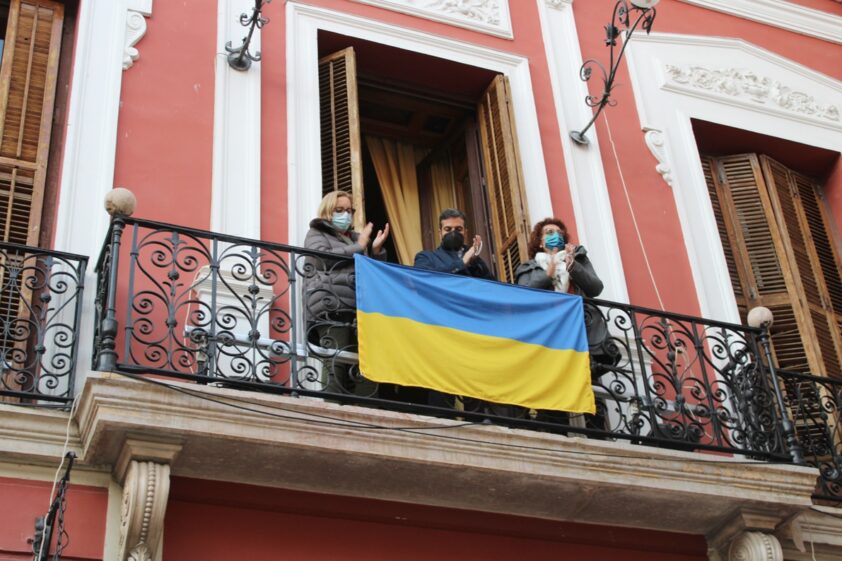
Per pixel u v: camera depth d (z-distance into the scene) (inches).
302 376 302.7
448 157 405.4
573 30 409.1
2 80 328.5
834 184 429.7
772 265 398.0
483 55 388.5
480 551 295.9
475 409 303.4
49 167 321.7
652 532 313.3
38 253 283.0
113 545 263.4
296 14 369.4
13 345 288.8
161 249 313.1
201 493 275.6
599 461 290.4
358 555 283.7
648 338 354.3
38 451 264.1
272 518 281.0
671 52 422.9
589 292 326.0
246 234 325.1
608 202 376.5
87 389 257.9
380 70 382.6
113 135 325.1
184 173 328.2
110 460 268.1
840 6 461.7
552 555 302.0
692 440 306.7
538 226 339.3
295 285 317.1
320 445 270.4
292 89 355.6
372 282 295.3
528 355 300.7
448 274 304.2
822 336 389.4
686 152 401.7
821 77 441.7
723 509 305.4
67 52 342.0
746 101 422.9
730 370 322.3
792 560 318.0
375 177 401.4
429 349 292.4
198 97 342.6
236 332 306.0
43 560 251.8
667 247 378.0
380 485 285.3
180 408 261.3
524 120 382.0
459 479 285.7
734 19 442.9
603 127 393.7
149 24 349.4
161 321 302.2
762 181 413.4
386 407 299.9
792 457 310.0
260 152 339.6
